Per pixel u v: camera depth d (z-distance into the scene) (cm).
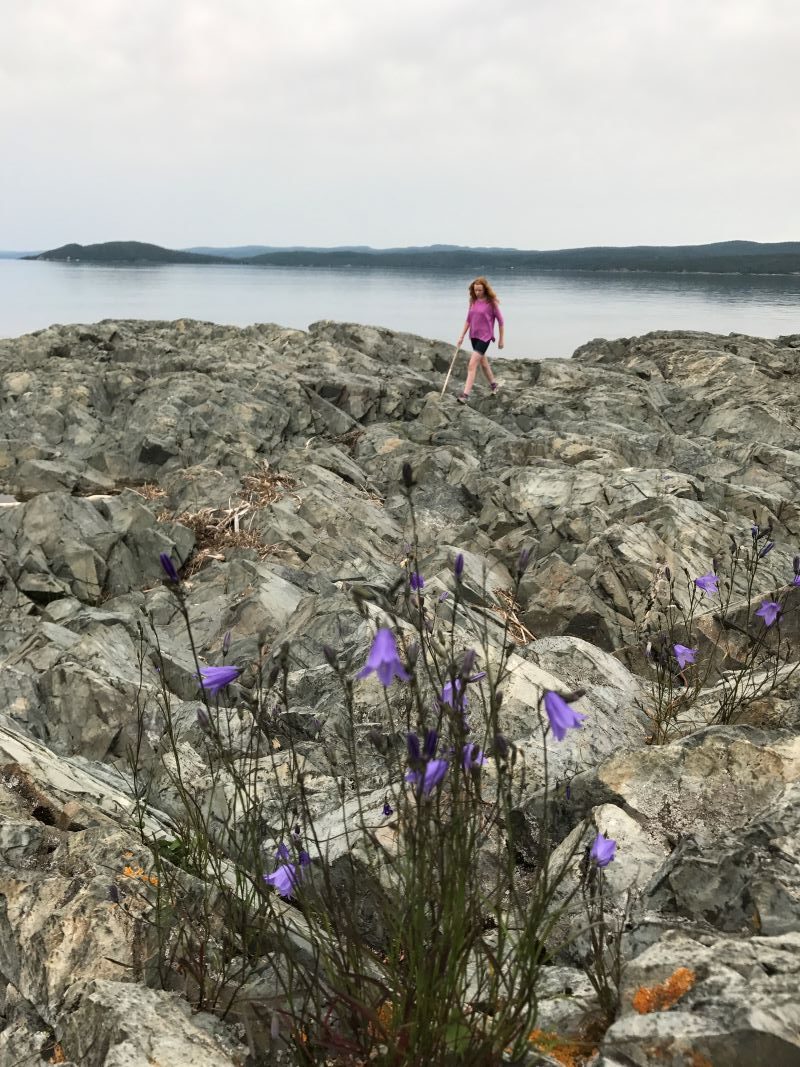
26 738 475
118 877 312
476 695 455
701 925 261
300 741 485
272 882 250
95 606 921
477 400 1684
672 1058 198
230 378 1627
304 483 1215
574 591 816
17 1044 260
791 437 1559
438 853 219
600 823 332
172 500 1213
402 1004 223
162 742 491
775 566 896
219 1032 253
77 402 1555
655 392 1820
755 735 364
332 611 688
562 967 282
